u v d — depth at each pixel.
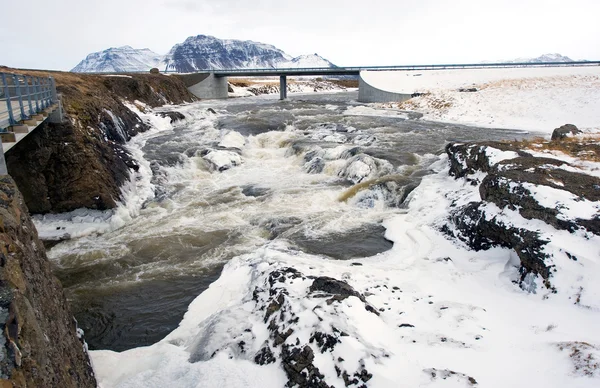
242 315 7.66
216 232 13.54
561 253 8.54
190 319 8.62
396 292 8.66
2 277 4.11
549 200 9.80
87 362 6.79
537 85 40.62
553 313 7.41
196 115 34.31
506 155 13.83
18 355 3.63
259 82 103.00
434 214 13.37
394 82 52.91
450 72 56.25
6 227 5.05
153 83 41.41
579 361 5.11
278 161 22.20
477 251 10.80
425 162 19.48
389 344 6.11
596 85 37.19
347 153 20.72
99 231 13.73
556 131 20.50
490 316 7.50
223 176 19.83
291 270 8.85
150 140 24.58
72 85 23.08
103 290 10.26
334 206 15.64
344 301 6.95
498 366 5.43
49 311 5.50
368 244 12.23
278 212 14.98
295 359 5.73
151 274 10.98
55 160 14.10
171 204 16.20
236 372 5.87
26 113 10.88
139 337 8.46
